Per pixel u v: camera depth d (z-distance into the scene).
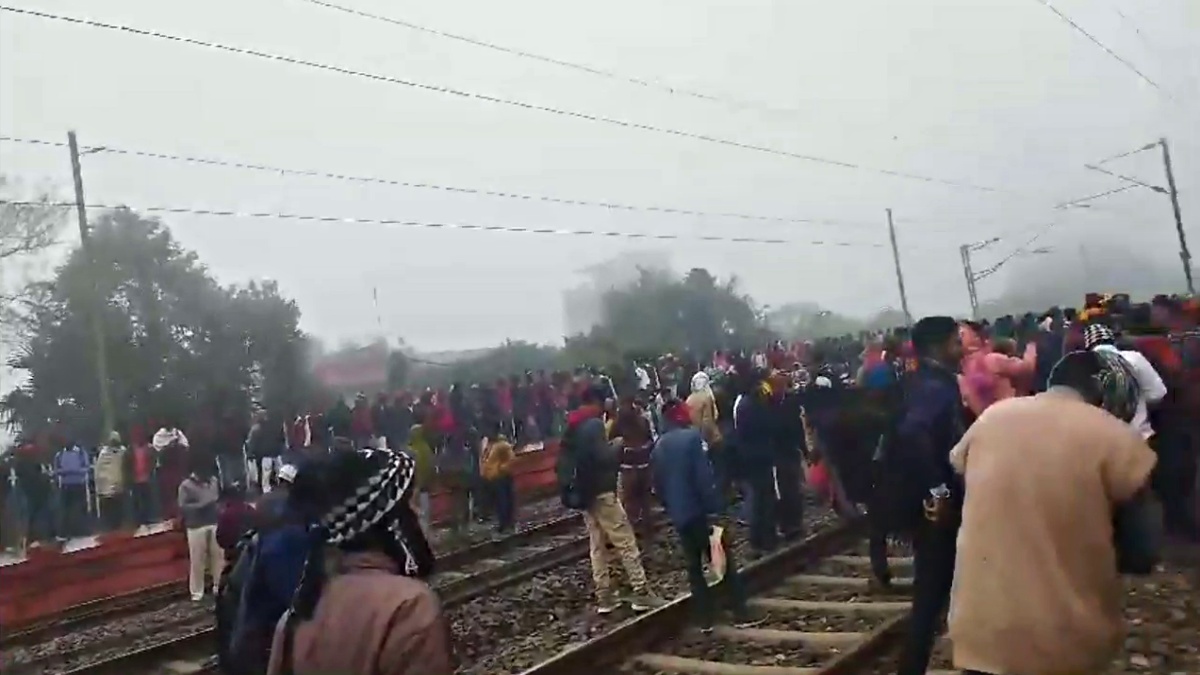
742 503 15.31
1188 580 8.81
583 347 55.91
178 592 15.51
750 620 9.44
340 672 2.79
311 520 3.01
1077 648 3.80
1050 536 3.86
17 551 18.08
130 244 35.12
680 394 22.30
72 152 24.78
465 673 9.12
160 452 19.02
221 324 36.19
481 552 15.64
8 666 11.96
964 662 3.98
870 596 9.95
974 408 7.05
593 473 10.70
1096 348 6.82
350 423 21.36
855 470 9.85
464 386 26.67
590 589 12.30
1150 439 8.48
